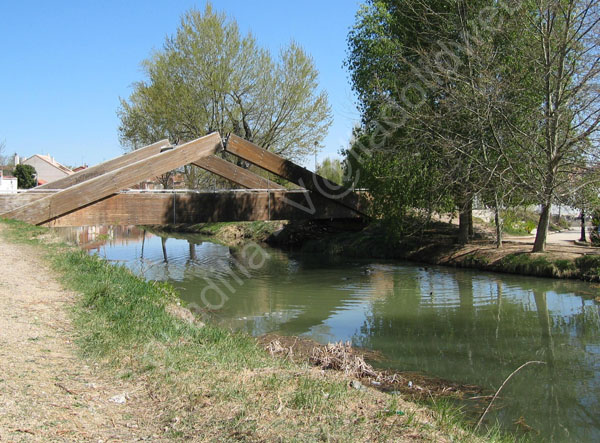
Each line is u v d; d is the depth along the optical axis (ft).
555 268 51.75
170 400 14.88
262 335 34.12
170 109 104.53
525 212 61.05
